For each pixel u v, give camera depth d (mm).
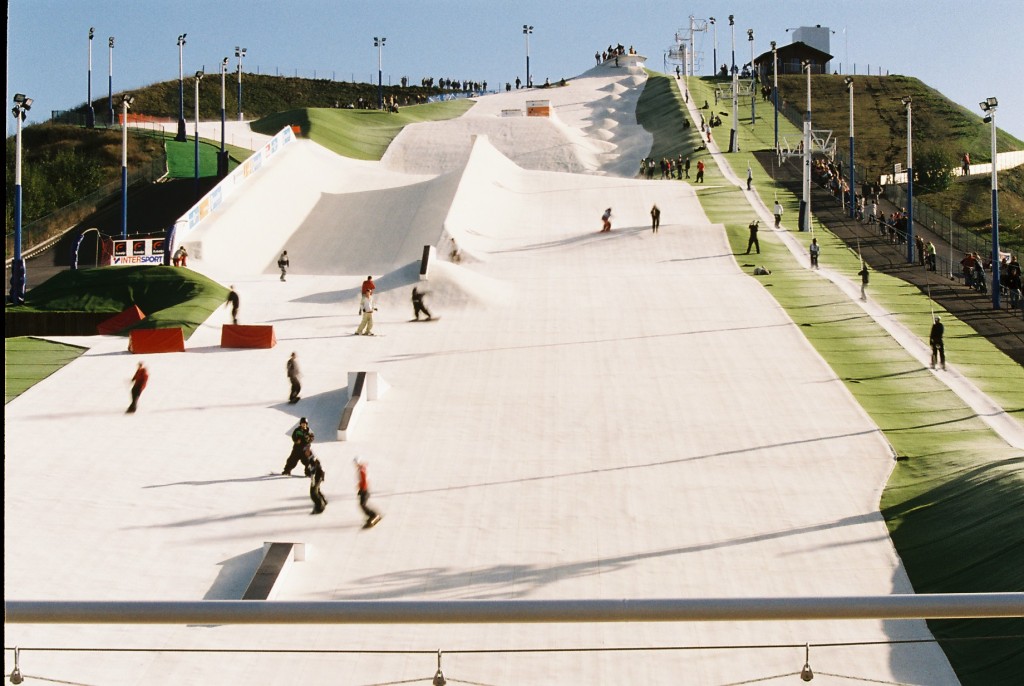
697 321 43844
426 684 19203
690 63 148625
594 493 27625
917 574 22609
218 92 157875
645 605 5805
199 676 19516
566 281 51156
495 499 27406
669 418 33000
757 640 20531
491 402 34781
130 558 24203
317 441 31734
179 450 30859
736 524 25578
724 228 60531
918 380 36406
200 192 78438
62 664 19703
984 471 26062
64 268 62844
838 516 25750
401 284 48375
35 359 40000
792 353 39375
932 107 125125
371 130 107938
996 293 45875
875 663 19562
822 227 63438
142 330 40750
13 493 27406
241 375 37875
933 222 66938
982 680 18594
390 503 27297
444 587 22891
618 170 96188
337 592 22672
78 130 99812
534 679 19359
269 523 26125
